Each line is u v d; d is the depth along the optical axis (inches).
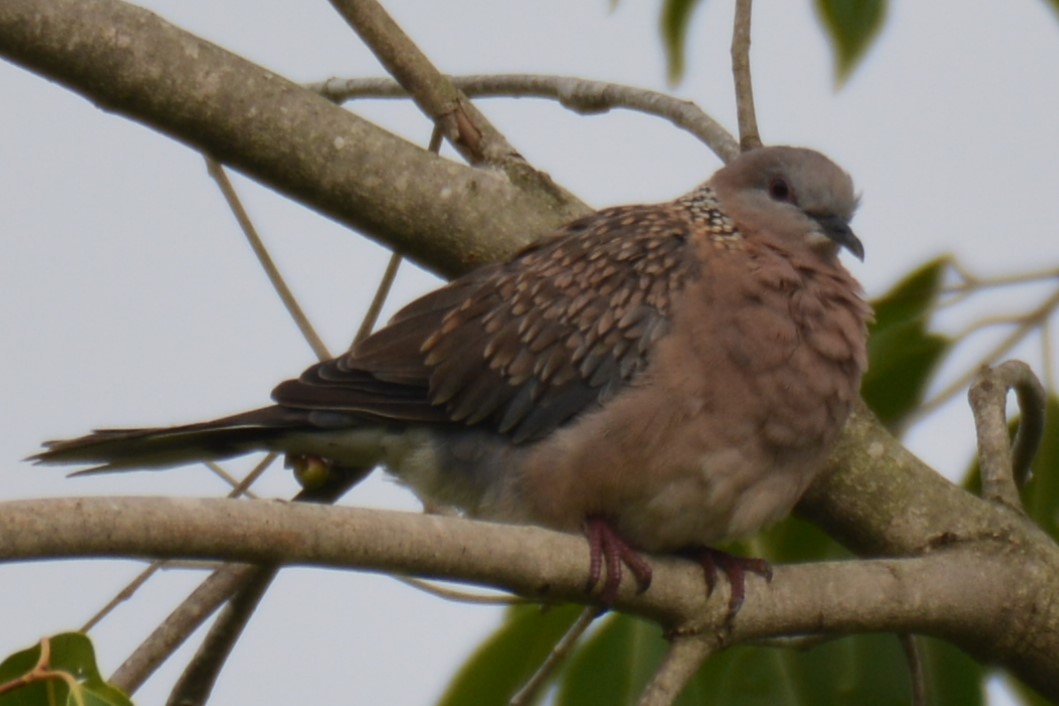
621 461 395.5
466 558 317.4
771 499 405.1
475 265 430.9
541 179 440.1
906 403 458.6
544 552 339.3
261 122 405.7
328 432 422.9
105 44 391.9
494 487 414.0
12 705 258.4
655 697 359.9
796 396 400.5
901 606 383.9
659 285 409.7
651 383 398.0
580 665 447.2
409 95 458.6
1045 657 406.9
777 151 451.8
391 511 306.3
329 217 422.3
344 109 418.9
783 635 375.9
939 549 410.6
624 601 362.9
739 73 458.9
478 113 444.8
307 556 293.4
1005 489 418.0
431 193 422.6
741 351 399.5
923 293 454.3
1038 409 435.8
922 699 420.2
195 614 399.2
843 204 447.5
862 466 423.2
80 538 272.2
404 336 427.5
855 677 449.1
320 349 448.1
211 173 448.8
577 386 406.9
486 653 448.1
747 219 443.2
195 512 282.4
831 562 382.9
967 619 397.7
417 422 420.2
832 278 424.8
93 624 404.8
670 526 400.8
